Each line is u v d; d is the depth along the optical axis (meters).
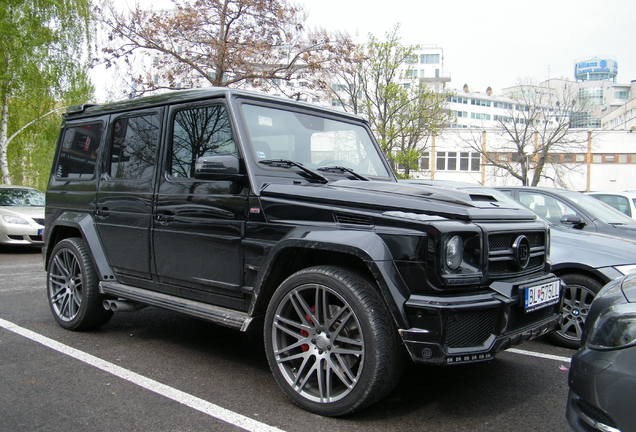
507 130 41.28
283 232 3.10
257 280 3.13
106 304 4.28
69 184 4.85
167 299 3.76
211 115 3.61
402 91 20.72
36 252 11.09
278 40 17.05
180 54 17.28
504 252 2.92
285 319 3.06
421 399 3.22
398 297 2.62
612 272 4.41
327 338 2.90
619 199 10.65
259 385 3.41
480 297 2.69
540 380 3.63
